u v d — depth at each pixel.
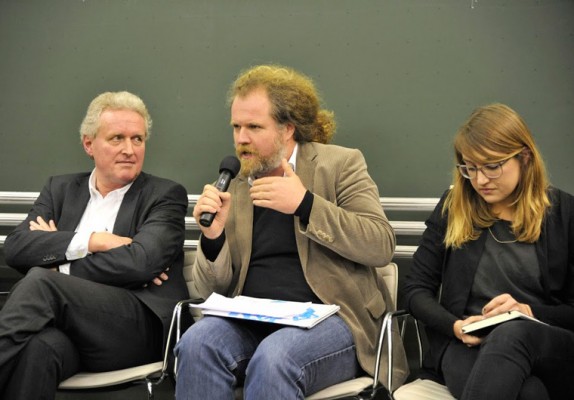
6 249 2.50
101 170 2.60
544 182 2.10
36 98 3.07
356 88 2.89
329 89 2.90
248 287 2.29
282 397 1.87
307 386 1.98
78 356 2.26
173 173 3.01
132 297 2.37
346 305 2.21
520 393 1.78
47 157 3.07
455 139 2.15
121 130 2.56
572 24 2.77
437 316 2.09
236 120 2.29
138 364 2.36
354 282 2.24
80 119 3.05
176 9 2.99
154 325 2.40
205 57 2.97
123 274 2.36
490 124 2.06
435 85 2.85
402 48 2.86
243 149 2.29
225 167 2.24
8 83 3.08
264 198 2.14
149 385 2.25
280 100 2.28
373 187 2.32
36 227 2.54
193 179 3.00
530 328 1.83
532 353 1.80
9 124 3.08
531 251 2.09
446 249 2.22
